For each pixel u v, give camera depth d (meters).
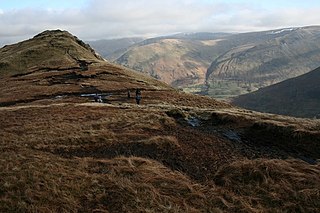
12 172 18.41
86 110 40.84
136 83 88.25
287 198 17.36
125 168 20.23
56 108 42.91
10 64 124.38
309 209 16.31
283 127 28.64
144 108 43.06
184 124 34.25
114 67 111.38
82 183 17.94
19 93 72.81
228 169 20.53
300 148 25.92
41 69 111.19
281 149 26.09
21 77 99.88
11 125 32.62
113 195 17.03
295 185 18.41
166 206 16.19
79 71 100.25
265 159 21.86
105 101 61.00
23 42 174.00
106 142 26.20
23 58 131.12
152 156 23.55
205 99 73.75
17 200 15.96
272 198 17.34
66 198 16.42
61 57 129.62
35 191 16.78
